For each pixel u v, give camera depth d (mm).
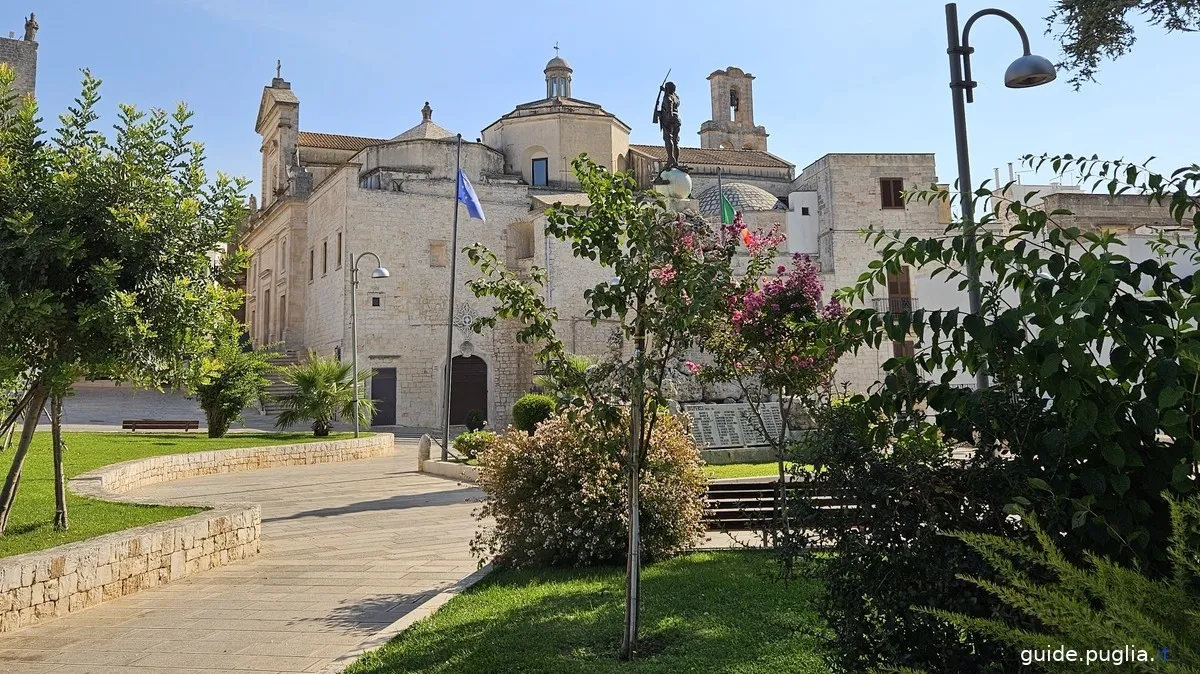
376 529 14188
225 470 23297
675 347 6605
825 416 4742
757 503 13234
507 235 46062
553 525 9883
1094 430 3773
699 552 10695
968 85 8828
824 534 4492
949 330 4262
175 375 10211
